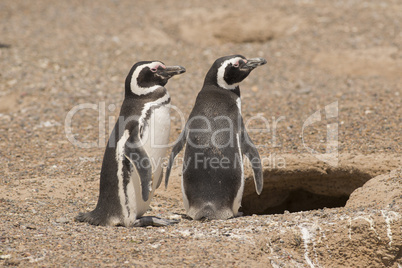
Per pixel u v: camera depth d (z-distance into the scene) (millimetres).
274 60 33844
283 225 13898
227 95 15695
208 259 11891
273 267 12297
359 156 18906
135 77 14180
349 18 38219
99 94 28438
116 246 12484
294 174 19078
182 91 28984
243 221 14266
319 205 20703
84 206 16188
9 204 15688
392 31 35438
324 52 34094
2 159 20500
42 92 28359
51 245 12500
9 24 38875
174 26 40031
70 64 32312
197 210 14672
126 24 40125
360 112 24016
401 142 20047
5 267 11430
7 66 31359
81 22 39906
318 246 13523
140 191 13992
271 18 39562
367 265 13555
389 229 13375
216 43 38625
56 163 20062
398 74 30078
